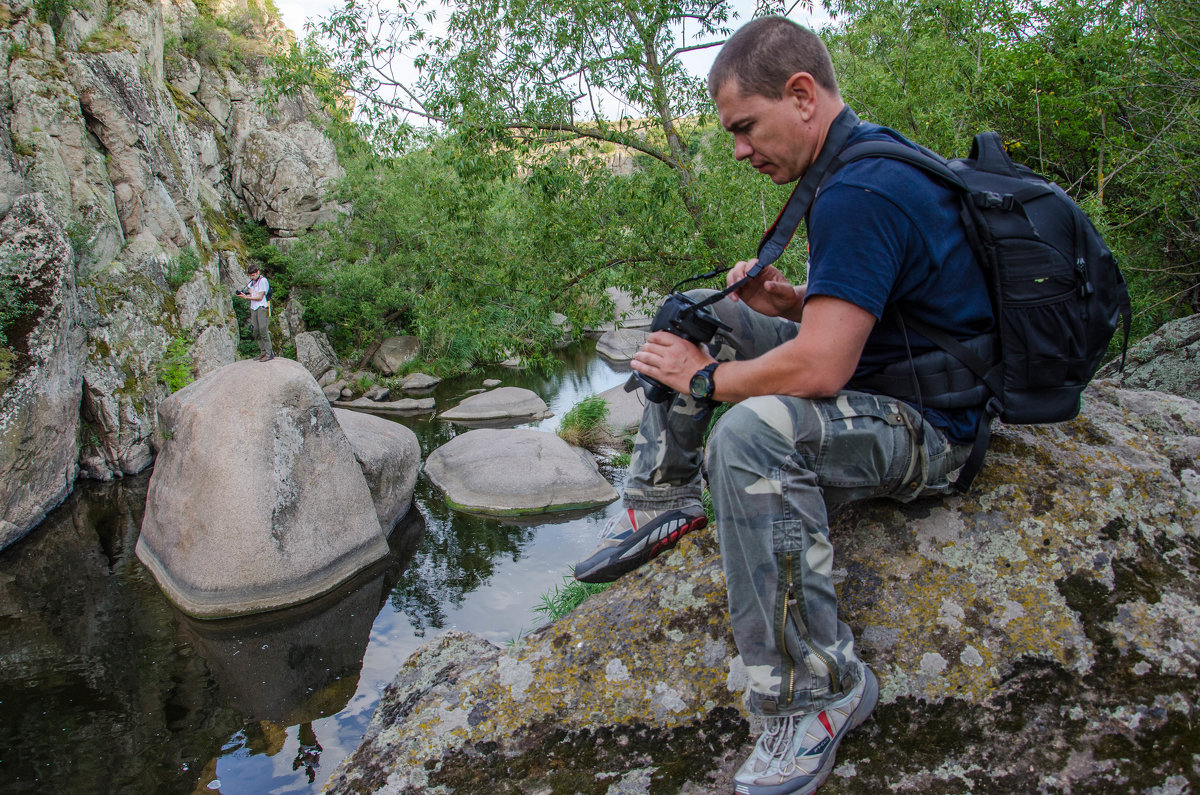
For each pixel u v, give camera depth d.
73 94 14.37
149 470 12.24
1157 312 7.70
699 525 2.24
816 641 1.54
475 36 7.32
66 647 6.41
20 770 4.82
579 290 8.09
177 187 17.59
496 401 15.09
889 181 1.43
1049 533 1.93
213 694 5.65
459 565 7.82
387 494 8.85
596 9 6.87
